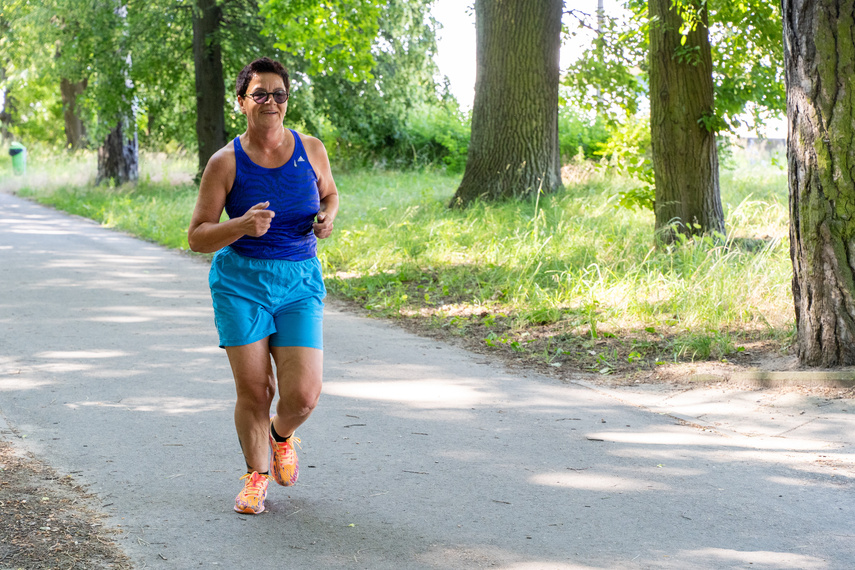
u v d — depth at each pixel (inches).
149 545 135.3
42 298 345.1
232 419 201.2
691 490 161.6
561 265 372.8
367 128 1002.1
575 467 173.6
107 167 924.6
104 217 665.6
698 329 277.3
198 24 802.8
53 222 650.8
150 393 221.0
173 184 904.9
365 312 338.3
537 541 139.3
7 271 408.2
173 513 148.0
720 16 419.2
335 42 621.0
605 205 516.1
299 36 612.1
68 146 1336.1
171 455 176.7
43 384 226.8
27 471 164.4
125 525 142.4
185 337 284.7
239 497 149.5
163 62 848.9
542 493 159.8
